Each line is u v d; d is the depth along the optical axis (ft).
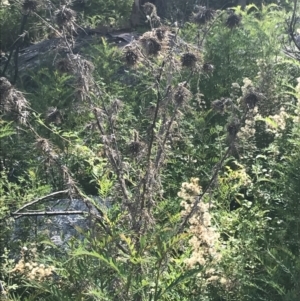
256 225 12.62
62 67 11.44
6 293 10.84
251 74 22.00
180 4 30.99
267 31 24.04
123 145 15.10
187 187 11.80
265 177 14.96
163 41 11.05
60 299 9.59
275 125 15.37
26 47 34.50
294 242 12.41
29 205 12.43
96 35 32.86
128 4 39.37
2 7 31.37
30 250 11.98
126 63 11.00
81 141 14.93
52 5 12.22
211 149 17.75
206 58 21.65
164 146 11.21
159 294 9.44
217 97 20.74
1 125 16.46
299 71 22.09
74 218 13.99
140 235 10.34
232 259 11.41
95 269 10.16
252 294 11.23
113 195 11.64
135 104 20.51
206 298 10.92
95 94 11.61
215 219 12.88
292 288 11.12
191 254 11.56
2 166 17.11
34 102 21.59
